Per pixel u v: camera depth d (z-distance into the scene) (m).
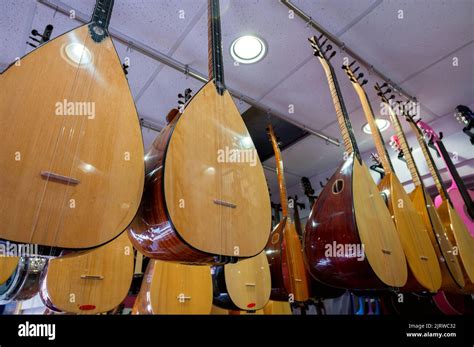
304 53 1.80
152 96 2.09
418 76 2.01
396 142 2.51
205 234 0.77
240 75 1.93
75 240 0.57
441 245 1.61
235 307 1.70
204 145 0.91
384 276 1.13
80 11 1.47
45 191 0.57
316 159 3.10
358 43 1.74
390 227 1.37
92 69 0.78
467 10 1.55
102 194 0.64
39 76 0.68
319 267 1.26
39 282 1.47
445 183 2.47
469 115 2.22
